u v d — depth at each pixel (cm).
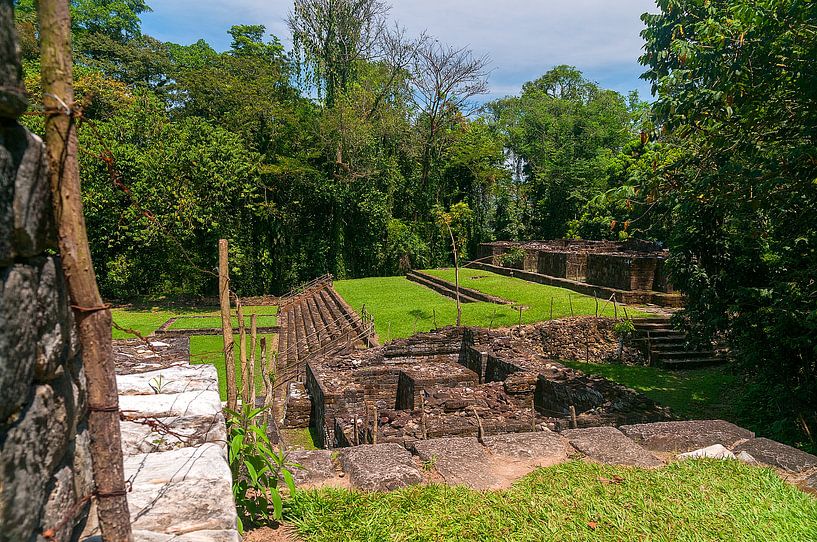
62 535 222
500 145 4978
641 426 660
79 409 250
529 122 5097
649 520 420
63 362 230
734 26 829
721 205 987
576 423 955
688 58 860
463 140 4591
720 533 401
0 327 170
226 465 362
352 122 3694
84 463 256
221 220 3142
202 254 3212
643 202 1041
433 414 1182
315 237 3925
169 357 852
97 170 2870
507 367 1480
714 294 1094
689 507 441
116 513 235
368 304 2594
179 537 275
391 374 1445
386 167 4028
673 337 1781
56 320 221
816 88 768
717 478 500
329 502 443
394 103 4238
